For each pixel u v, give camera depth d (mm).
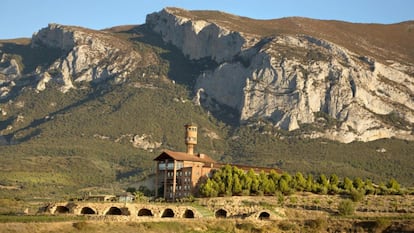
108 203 179125
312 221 168750
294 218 177125
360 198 194500
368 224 164375
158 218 169750
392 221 163875
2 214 175375
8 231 142000
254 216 177750
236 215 183250
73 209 176625
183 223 167625
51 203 181750
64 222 155000
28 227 147000
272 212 178500
